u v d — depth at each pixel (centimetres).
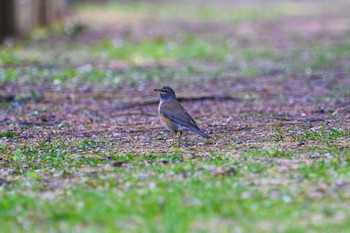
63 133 1530
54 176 1149
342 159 1184
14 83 2230
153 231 886
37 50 2981
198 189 1027
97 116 1742
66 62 2698
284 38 3675
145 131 1535
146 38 3541
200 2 6147
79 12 4778
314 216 926
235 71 2577
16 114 1747
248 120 1633
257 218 919
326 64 2712
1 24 3103
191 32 3906
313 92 2092
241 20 4653
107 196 1016
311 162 1172
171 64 2744
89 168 1198
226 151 1293
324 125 1530
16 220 945
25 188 1084
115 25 4138
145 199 999
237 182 1064
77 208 977
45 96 2030
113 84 2267
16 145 1409
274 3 6100
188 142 1395
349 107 1777
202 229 888
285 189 1025
